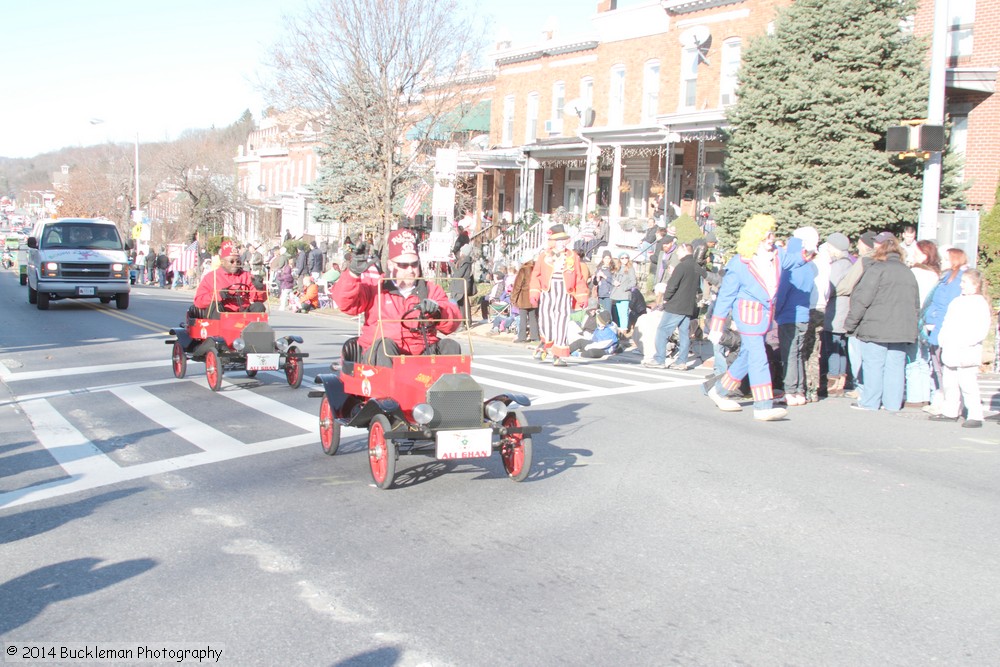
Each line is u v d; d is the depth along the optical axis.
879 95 21.98
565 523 6.77
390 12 26.52
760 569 5.83
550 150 35.94
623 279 19.83
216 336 12.87
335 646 4.70
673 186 32.56
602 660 4.55
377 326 8.36
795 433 10.07
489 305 23.69
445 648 4.67
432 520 6.85
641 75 33.78
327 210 36.56
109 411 11.24
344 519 6.87
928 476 8.24
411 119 28.00
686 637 4.82
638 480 8.00
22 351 17.06
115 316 24.41
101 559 5.99
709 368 16.09
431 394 7.55
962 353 10.54
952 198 21.94
